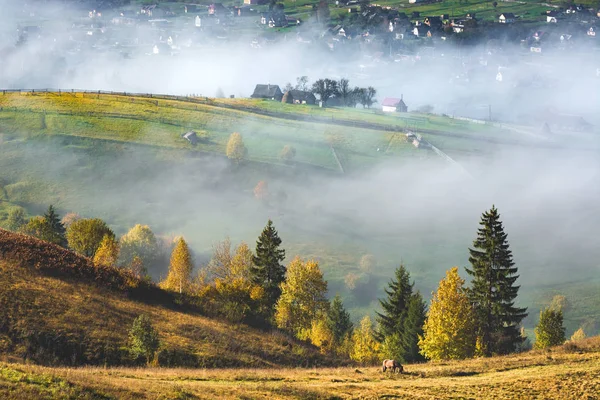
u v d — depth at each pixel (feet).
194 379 179.22
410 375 193.88
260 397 160.25
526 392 175.42
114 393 146.92
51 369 159.22
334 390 173.17
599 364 200.85
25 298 226.58
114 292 256.73
